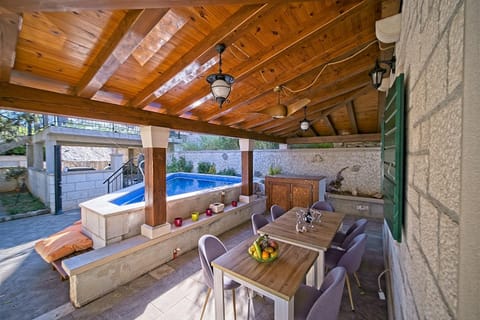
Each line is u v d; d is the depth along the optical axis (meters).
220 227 4.39
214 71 2.41
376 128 5.67
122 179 7.70
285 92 3.28
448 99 0.53
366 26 2.02
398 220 1.32
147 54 1.96
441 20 0.60
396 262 1.71
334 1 1.66
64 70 1.93
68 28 1.51
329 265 2.51
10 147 7.28
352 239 2.67
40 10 1.05
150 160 3.06
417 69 0.94
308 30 1.84
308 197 5.45
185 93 2.82
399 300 1.48
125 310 2.26
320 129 6.34
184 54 2.01
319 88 3.09
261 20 1.62
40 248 2.88
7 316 2.18
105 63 1.71
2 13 1.04
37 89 1.94
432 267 0.66
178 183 8.86
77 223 3.64
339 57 2.52
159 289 2.60
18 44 1.57
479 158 0.42
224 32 1.71
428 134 0.74
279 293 1.42
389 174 1.69
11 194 7.54
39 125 7.68
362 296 2.46
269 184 6.07
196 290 2.58
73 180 6.32
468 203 0.43
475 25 0.42
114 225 2.88
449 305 0.50
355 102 4.60
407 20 1.25
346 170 6.24
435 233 0.63
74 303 2.31
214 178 8.09
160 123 3.09
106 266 2.52
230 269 1.72
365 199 5.53
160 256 3.15
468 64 0.42
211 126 4.04
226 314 2.21
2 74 1.67
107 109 2.46
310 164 6.82
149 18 1.36
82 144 7.36
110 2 1.06
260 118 4.50
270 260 1.83
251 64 2.24
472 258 0.43
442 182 0.58
